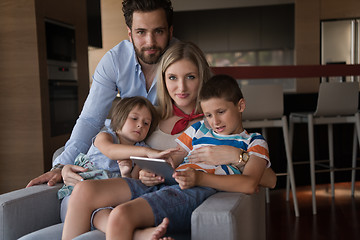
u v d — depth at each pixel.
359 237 2.61
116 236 1.18
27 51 3.18
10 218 1.44
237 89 1.52
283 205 3.44
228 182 1.36
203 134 1.60
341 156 4.48
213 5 7.30
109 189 1.39
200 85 1.67
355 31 6.00
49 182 1.66
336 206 3.35
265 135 3.37
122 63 2.02
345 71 3.42
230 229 1.15
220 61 7.64
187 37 7.45
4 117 3.25
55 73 3.46
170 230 1.33
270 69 3.34
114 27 5.75
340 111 3.35
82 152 1.91
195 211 1.18
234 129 1.54
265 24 7.24
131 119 1.69
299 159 4.41
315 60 6.10
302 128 4.41
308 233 2.72
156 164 1.32
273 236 2.69
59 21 3.57
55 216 1.63
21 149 3.24
